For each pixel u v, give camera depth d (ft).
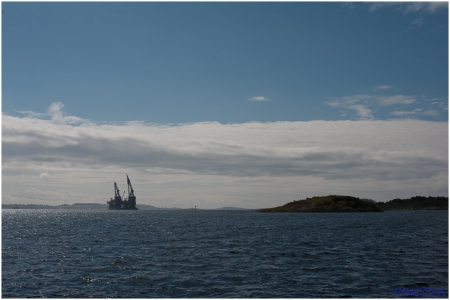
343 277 132.98
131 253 188.96
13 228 392.88
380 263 158.71
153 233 317.63
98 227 409.49
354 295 111.55
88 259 169.89
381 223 462.60
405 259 168.55
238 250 199.62
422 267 150.20
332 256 177.47
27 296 110.22
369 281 127.54
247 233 314.14
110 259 169.89
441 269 146.41
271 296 110.22
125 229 373.20
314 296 110.32
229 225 442.50
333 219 592.19
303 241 243.60
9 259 169.07
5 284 123.34
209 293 113.29
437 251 193.77
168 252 192.54
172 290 116.67
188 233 317.01
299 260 166.50
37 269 146.41
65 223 511.81
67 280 128.77
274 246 217.36
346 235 288.51
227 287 119.96
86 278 131.75
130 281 127.44
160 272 141.08
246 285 122.31
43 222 548.31
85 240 254.27
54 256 178.60
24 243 234.58
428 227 383.86
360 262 161.17
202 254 185.16
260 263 159.12
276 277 133.08
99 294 112.27
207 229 370.12
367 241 242.17
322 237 272.10
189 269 146.72
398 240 248.11
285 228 377.71
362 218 626.23
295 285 122.31
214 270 144.66
